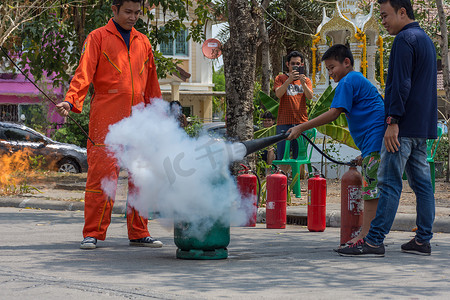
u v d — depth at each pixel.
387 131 5.14
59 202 10.24
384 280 4.24
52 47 14.78
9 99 26.22
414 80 5.21
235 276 4.36
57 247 5.82
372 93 5.44
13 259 5.08
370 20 15.84
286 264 4.88
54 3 14.13
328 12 24.19
